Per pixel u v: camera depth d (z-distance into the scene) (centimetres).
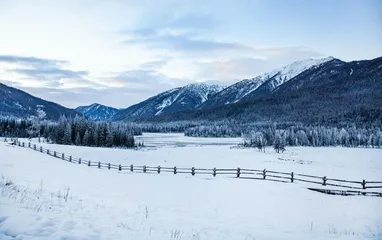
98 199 1573
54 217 1008
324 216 1733
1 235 766
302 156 7400
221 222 1436
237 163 5559
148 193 2050
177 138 17250
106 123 10425
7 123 13275
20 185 1571
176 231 1169
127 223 1164
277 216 1675
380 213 1798
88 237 871
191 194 2127
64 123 10319
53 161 3753
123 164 4988
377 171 4622
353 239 1278
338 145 11619
